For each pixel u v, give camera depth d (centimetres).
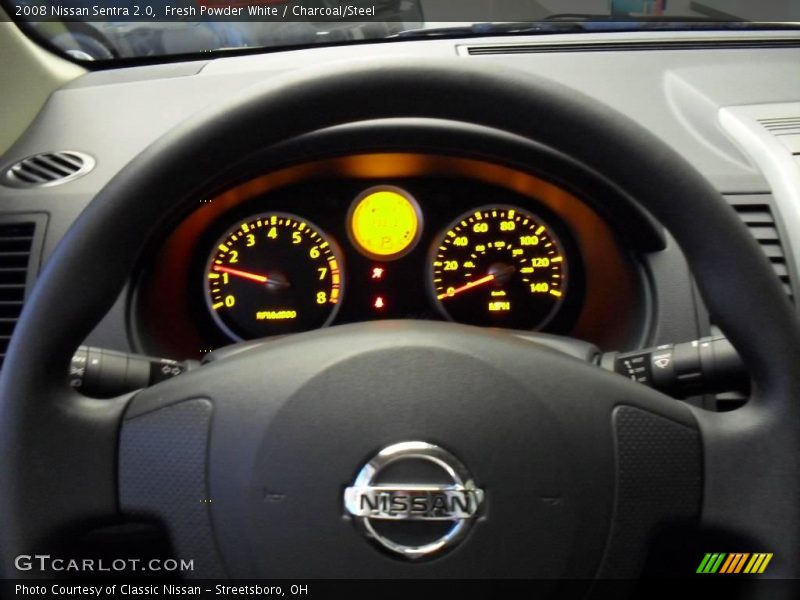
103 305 79
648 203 78
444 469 76
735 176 150
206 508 78
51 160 160
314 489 76
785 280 143
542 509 76
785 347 76
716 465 79
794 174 148
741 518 78
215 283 168
